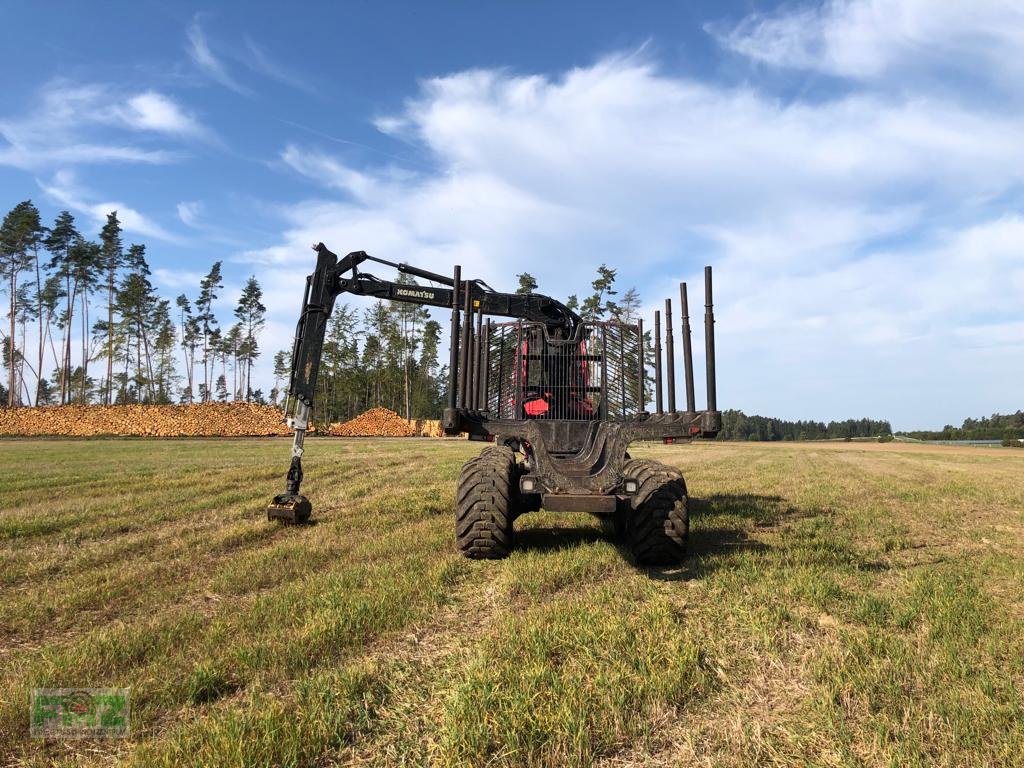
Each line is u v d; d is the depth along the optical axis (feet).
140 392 218.59
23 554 20.42
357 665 10.80
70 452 75.56
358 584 15.92
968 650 11.38
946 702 9.34
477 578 16.84
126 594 15.98
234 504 30.91
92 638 12.29
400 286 27.68
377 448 86.53
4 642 12.86
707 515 26.73
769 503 31.40
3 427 139.64
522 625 12.46
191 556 19.89
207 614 14.05
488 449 23.88
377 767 7.95
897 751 7.98
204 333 232.53
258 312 240.73
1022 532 24.21
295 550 20.02
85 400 214.48
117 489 36.70
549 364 23.25
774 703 9.62
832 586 15.01
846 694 9.64
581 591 15.56
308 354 26.43
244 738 8.28
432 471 48.57
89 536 23.52
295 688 10.00
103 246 198.90
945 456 97.40
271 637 12.11
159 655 11.51
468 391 19.71
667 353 21.85
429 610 13.75
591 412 23.04
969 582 16.21
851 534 23.22
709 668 10.84
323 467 51.85
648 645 11.37
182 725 8.94
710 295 18.78
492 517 18.39
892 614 13.21
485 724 8.52
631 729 8.64
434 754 8.18
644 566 18.03
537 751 8.14
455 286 19.81
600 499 17.10
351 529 23.98
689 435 18.76
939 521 26.61
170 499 32.09
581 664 10.63
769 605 13.94
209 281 230.48
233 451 77.61
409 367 218.79
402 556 19.13
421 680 10.37
